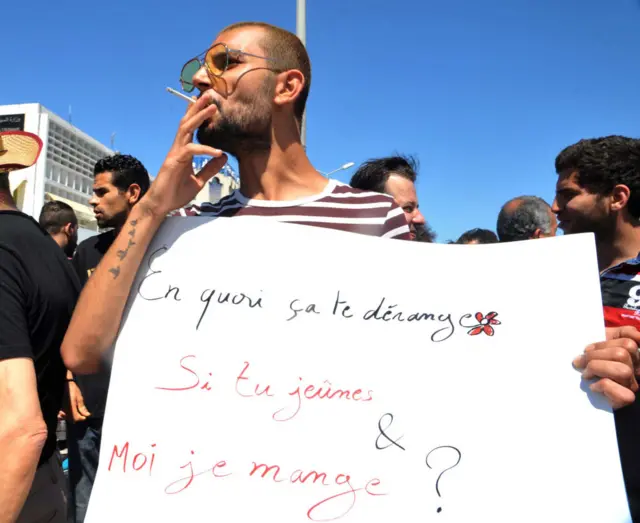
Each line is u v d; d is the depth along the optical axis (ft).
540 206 10.11
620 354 3.62
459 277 4.11
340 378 3.88
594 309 3.93
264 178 4.62
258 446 3.73
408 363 3.92
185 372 3.85
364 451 3.73
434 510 3.60
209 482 3.65
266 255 4.12
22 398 4.04
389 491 3.65
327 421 3.78
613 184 5.88
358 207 4.60
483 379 3.87
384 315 4.01
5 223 4.77
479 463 3.69
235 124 4.29
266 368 3.88
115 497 3.62
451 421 3.79
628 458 4.84
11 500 3.83
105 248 10.46
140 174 10.92
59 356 4.94
